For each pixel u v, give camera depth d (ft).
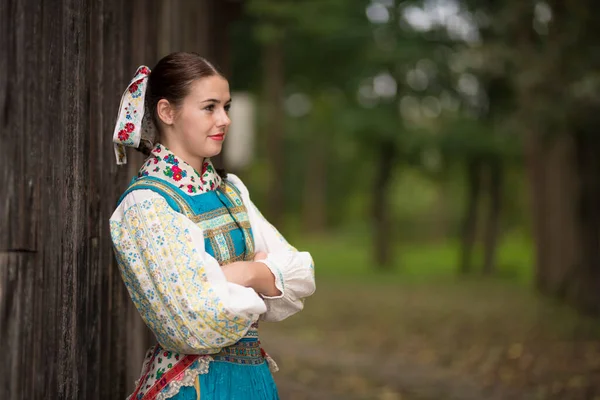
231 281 7.66
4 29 7.89
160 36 16.63
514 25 42.42
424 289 55.93
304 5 58.85
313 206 146.20
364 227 143.13
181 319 7.34
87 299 9.48
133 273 7.63
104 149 10.07
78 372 9.22
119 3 10.96
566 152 45.62
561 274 48.08
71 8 8.84
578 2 36.50
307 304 45.21
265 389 8.19
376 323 37.14
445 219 138.00
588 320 37.19
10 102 7.96
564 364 25.49
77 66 8.96
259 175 113.19
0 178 7.86
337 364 26.40
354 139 75.82
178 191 7.83
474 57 42.75
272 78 66.44
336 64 73.61
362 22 70.38
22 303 8.07
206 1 22.68
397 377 24.20
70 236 8.87
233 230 8.14
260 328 35.12
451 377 24.14
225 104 8.12
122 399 11.07
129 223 7.67
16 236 8.07
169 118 7.97
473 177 73.46
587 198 43.27
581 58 36.55
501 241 104.88
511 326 35.14
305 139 127.34
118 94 10.80
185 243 7.49
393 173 77.51
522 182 94.79
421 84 71.56
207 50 22.75
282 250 8.61
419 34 69.41
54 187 8.60
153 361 8.04
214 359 7.91
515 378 23.65
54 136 8.59
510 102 57.77
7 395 7.84
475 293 52.70
